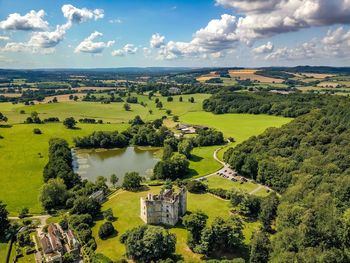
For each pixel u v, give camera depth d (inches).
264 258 5137.8
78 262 5605.3
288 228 5315.0
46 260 5393.7
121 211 7258.9
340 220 5147.6
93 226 6663.4
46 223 6924.2
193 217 5890.8
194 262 5167.3
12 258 5689.0
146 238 5497.1
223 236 5713.6
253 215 7007.9
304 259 4419.3
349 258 4500.5
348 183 6102.4
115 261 5487.2
